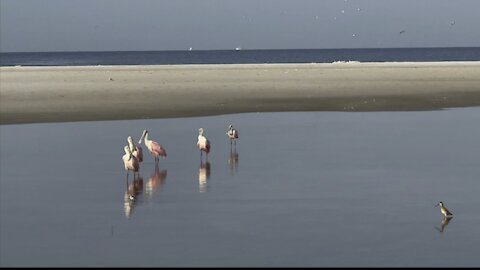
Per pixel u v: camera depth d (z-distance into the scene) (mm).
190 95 57656
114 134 37156
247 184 25031
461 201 22609
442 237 18688
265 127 40406
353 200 22609
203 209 21531
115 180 25859
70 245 18062
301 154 31156
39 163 28984
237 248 17750
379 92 61594
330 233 19000
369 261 16766
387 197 23062
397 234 18922
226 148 33000
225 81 71062
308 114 47062
